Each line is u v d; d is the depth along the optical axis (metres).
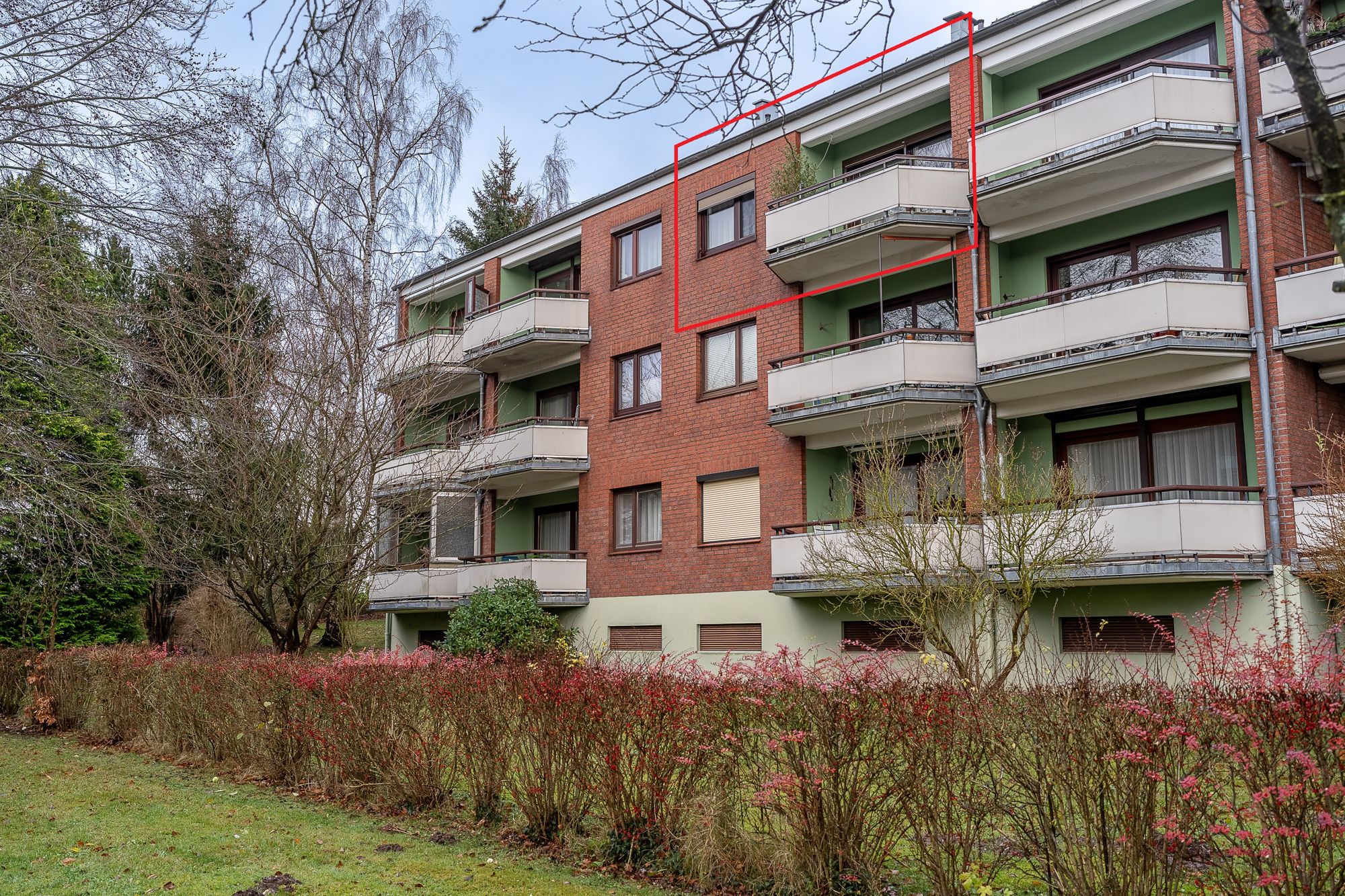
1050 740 5.31
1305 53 3.12
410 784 9.45
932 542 14.86
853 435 18.81
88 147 11.36
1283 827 4.42
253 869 7.41
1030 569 13.62
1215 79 14.95
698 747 6.97
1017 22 17.22
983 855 6.01
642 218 23.31
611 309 23.78
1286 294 14.25
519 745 8.39
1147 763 4.89
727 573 20.50
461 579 24.42
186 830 8.75
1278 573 13.88
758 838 6.71
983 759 5.65
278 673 11.38
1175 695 5.11
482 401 26.75
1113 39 16.80
